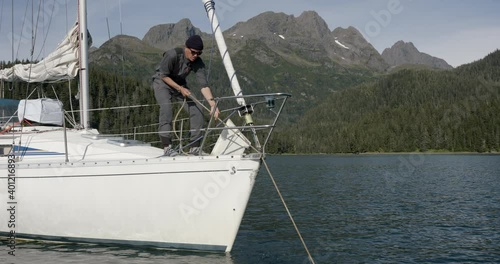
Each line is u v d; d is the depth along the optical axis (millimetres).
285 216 12898
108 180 7145
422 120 129125
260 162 6863
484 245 9633
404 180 28594
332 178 30328
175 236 7012
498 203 16812
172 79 7496
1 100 9883
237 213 6750
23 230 7664
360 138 125312
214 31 7168
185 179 6863
